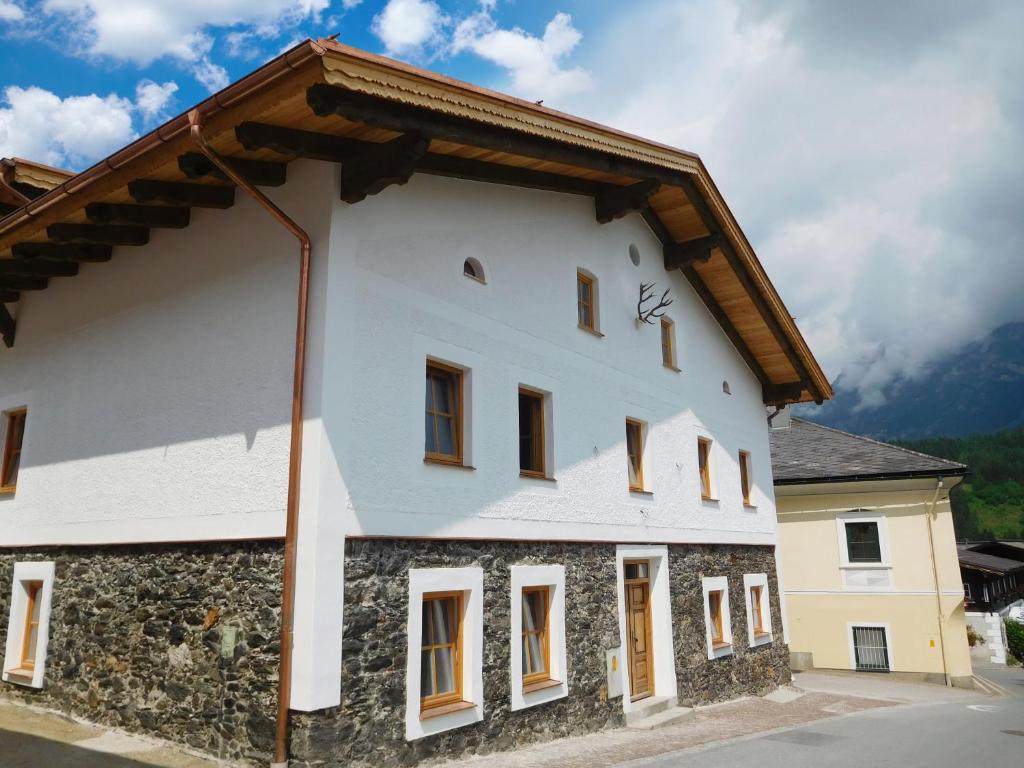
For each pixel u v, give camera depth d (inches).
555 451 373.1
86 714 308.5
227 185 295.7
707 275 558.3
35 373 378.6
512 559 334.3
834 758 326.0
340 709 247.0
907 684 738.2
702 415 544.7
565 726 350.6
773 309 588.7
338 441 259.3
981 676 953.5
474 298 336.2
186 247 317.7
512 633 325.7
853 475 804.0
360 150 270.7
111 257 351.6
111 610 310.2
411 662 273.4
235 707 257.8
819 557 828.0
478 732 300.5
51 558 343.6
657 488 464.8
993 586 1283.2
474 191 350.3
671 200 484.1
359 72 230.4
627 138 389.1
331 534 251.9
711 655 495.2
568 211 419.2
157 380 315.6
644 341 478.6
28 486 364.5
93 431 338.3
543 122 325.1
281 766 237.1
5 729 298.2
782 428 985.5
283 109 240.5
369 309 280.4
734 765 305.3
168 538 294.2
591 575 386.6
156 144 254.4
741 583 561.0
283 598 248.7
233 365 287.9
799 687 631.2
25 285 382.6
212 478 284.7
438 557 294.5
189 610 281.0
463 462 318.3
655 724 396.5
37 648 334.3
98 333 348.5
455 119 283.1
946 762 324.2
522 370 358.9
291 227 268.5
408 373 293.3
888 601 792.9
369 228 286.4
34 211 302.0
